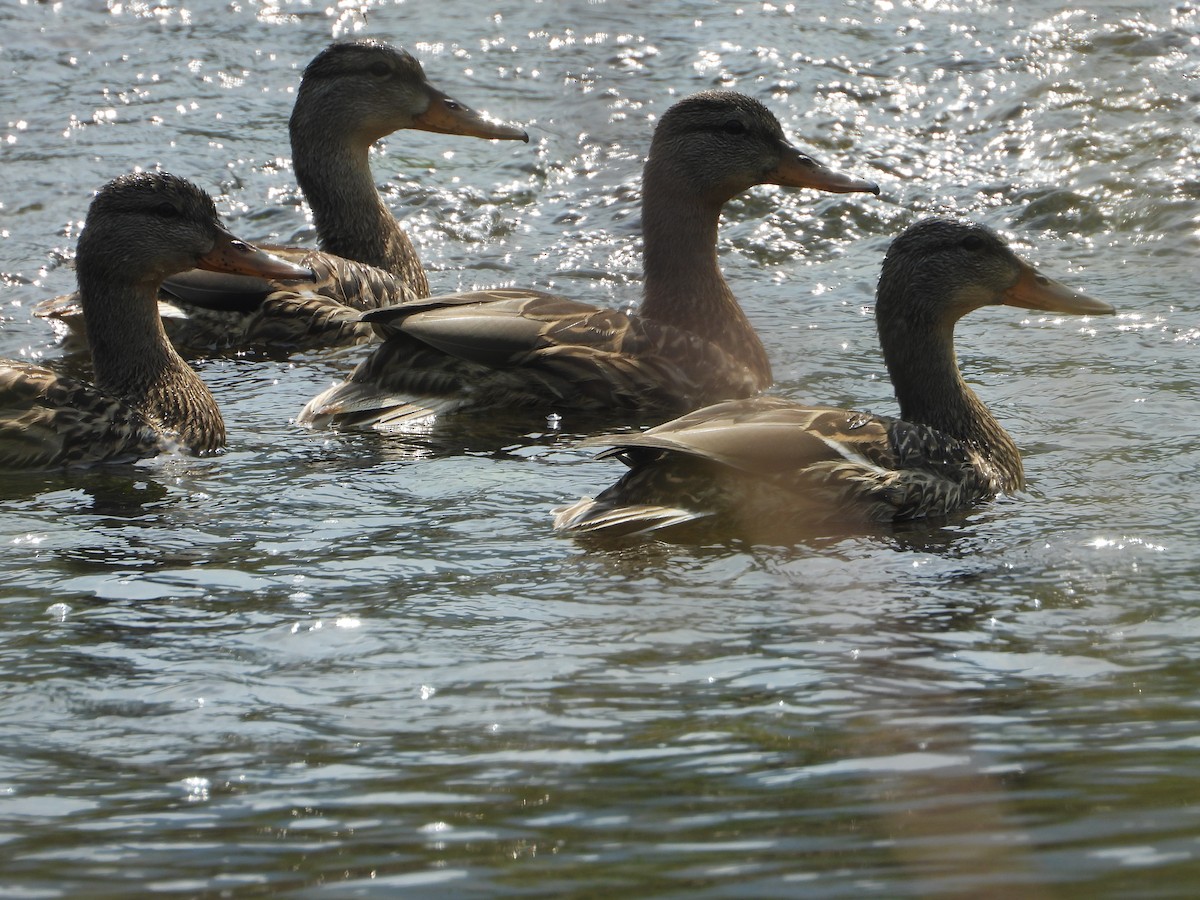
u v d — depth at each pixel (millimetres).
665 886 6762
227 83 24781
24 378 13430
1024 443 13430
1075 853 6863
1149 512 11719
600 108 23328
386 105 18984
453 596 10359
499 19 26734
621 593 10406
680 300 15945
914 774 7746
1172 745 7957
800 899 6594
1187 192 19969
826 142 22062
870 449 12000
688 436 11555
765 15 26234
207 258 14781
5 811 7711
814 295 18188
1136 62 23625
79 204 20859
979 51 24344
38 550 11297
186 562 11039
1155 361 15312
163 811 7680
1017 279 13312
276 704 8867
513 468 13070
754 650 9453
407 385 14703
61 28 26828
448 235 20469
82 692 9055
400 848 7223
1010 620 9820
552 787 7789
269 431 14336
